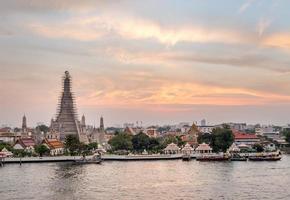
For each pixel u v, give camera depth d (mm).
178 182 182750
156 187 168500
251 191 158500
